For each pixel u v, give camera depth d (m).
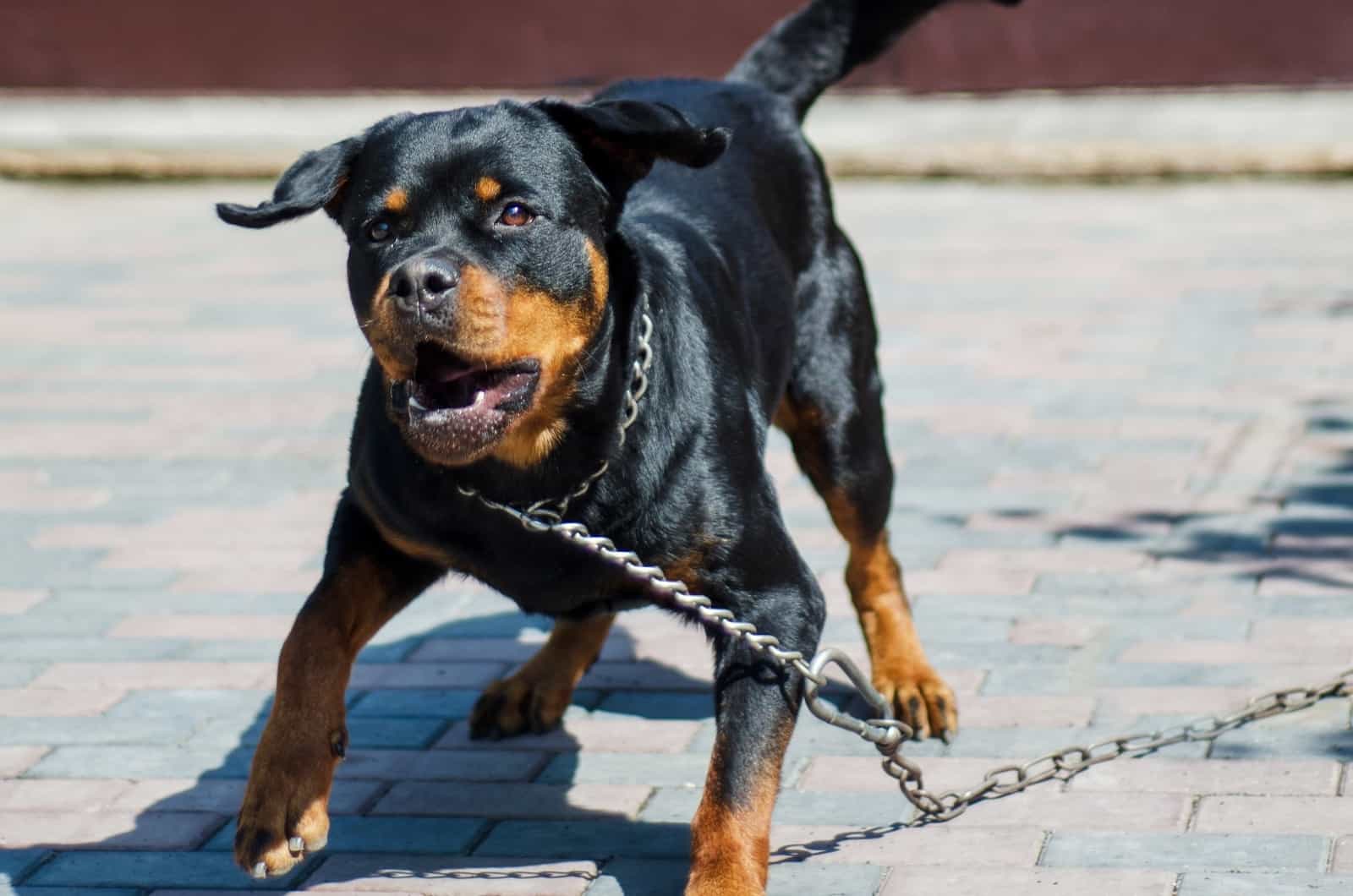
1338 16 11.46
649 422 3.51
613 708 4.43
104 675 4.66
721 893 3.19
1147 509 5.64
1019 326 8.15
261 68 12.66
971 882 3.40
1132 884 3.33
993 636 4.70
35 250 10.79
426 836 3.75
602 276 3.51
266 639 4.89
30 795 3.96
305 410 7.20
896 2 5.11
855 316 4.73
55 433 6.99
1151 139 11.56
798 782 3.94
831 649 3.47
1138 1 11.69
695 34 12.07
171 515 5.99
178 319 8.91
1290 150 11.20
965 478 6.06
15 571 5.48
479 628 5.01
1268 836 3.50
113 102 12.82
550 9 12.20
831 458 4.55
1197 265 9.20
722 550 3.54
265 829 3.19
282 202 3.43
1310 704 4.11
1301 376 7.05
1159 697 4.25
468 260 3.28
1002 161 11.66
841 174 11.93
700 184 4.37
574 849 3.66
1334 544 5.21
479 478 3.44
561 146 3.49
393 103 12.55
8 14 12.74
